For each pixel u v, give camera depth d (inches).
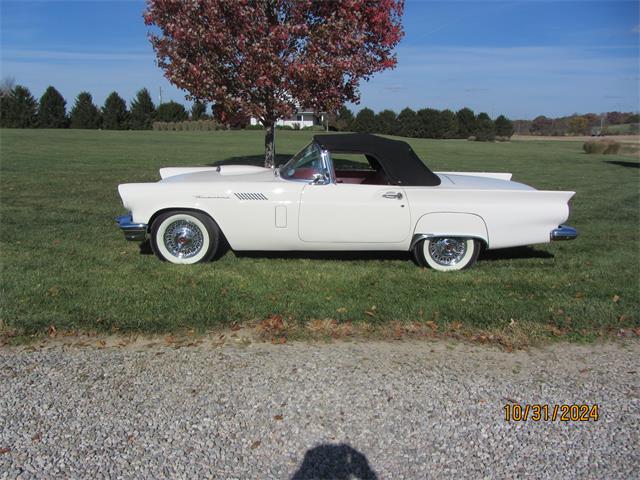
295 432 115.0
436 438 114.6
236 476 101.3
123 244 264.1
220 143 1323.8
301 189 223.1
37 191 430.9
